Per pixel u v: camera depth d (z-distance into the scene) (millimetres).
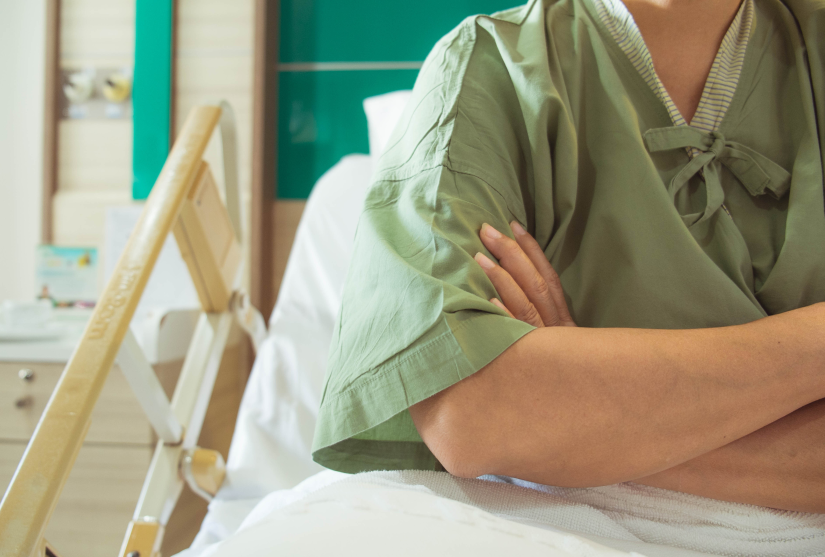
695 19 621
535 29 631
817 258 573
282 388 1110
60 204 1835
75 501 1223
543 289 553
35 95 1955
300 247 1453
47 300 1548
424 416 435
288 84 1876
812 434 477
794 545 462
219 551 323
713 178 606
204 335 1090
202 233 983
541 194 586
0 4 1940
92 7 1845
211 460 938
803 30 642
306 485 600
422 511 363
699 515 476
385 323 454
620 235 576
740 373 436
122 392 1227
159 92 1790
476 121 569
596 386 421
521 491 464
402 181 558
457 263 479
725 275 569
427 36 1833
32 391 1263
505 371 424
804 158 603
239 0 1805
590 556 335
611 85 615
